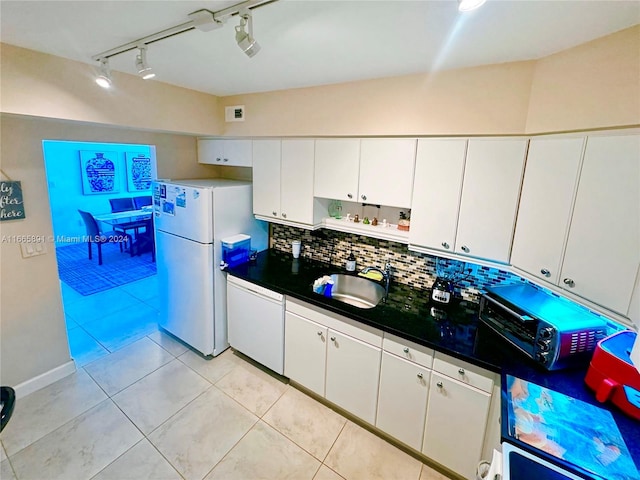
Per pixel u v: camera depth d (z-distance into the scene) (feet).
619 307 3.91
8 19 4.50
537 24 4.10
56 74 6.25
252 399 8.44
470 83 5.99
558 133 4.95
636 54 3.85
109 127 8.14
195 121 9.05
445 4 3.74
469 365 5.75
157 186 9.86
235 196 9.47
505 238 5.99
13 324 7.80
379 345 6.82
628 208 3.78
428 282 8.15
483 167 6.00
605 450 3.92
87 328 11.44
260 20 4.26
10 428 7.25
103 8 4.09
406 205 7.06
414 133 6.77
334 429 7.63
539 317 5.29
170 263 10.05
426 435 6.55
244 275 8.96
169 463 6.65
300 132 8.36
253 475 6.50
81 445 6.94
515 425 4.24
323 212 9.02
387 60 5.79
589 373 4.85
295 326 8.20
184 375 9.22
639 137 3.63
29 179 7.54
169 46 5.42
